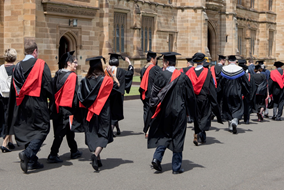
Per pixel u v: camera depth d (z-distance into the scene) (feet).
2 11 76.54
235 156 28.14
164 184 21.25
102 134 23.00
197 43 132.16
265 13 189.16
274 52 199.41
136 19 116.67
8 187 20.45
